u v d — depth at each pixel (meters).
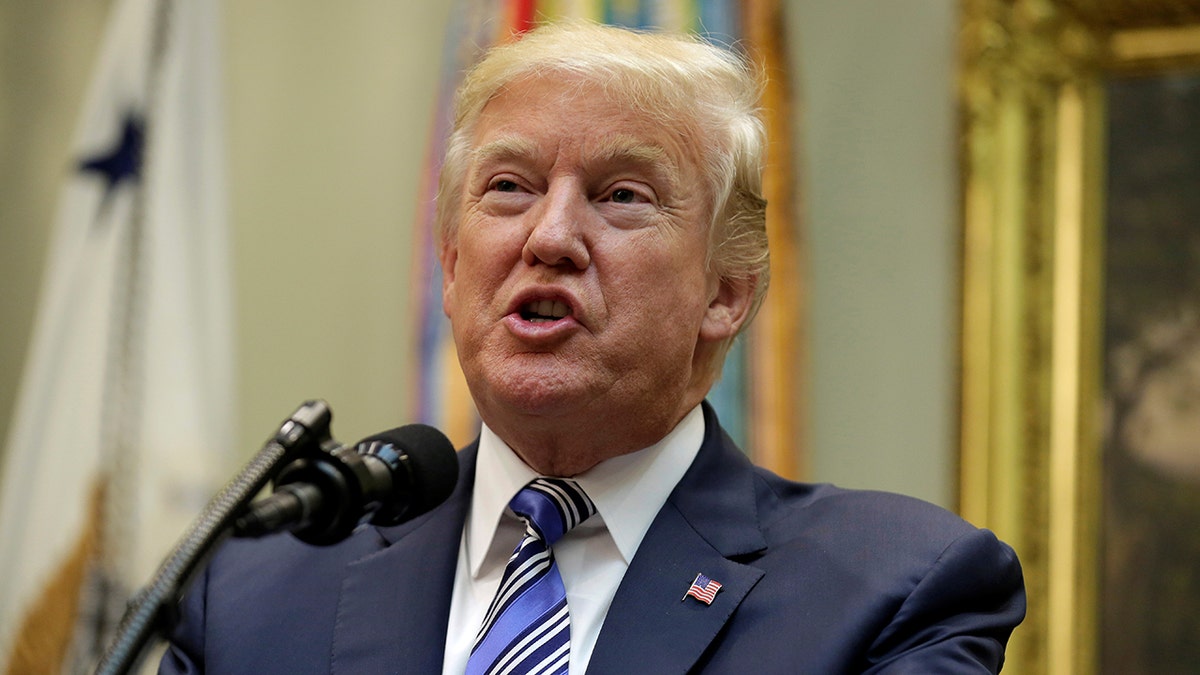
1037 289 9.48
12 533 10.88
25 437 11.02
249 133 11.99
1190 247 9.35
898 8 10.18
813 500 4.78
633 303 4.38
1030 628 9.23
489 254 4.47
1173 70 9.47
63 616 10.67
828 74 10.27
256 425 11.67
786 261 9.43
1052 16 9.62
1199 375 9.23
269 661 4.50
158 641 2.89
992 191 9.58
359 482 3.39
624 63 4.57
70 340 11.07
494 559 4.61
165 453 10.79
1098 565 9.26
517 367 4.32
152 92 11.25
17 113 12.94
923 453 9.73
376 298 11.45
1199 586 9.08
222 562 5.05
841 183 10.14
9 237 12.81
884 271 9.96
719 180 4.73
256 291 11.83
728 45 9.59
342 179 11.70
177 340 10.94
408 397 11.22
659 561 4.38
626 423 4.45
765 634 4.14
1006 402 9.39
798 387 9.38
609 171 4.48
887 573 4.22
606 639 4.17
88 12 12.89
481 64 4.88
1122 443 9.33
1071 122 9.59
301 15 11.99
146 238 11.04
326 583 4.74
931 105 10.02
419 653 4.38
